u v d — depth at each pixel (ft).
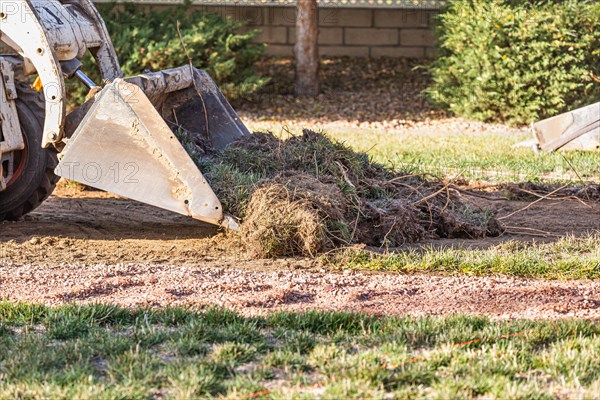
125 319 24.07
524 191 41.81
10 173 34.99
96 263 30.40
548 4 70.69
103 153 31.40
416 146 58.80
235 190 32.12
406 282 27.91
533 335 22.49
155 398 19.24
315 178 33.63
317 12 81.15
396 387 19.66
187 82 37.52
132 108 31.07
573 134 53.98
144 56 71.10
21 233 34.83
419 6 92.32
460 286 27.43
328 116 74.49
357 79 86.89
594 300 26.22
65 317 23.68
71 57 34.19
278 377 20.38
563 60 69.26
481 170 49.83
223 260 31.09
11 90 33.94
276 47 92.99
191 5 85.10
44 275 28.27
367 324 23.77
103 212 39.29
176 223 37.24
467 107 72.69
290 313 24.03
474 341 22.13
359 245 31.55
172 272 28.71
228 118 38.47
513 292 26.73
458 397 18.81
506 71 70.03
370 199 35.17
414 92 82.94
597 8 70.23
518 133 67.10
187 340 22.18
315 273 29.27
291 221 31.19
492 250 31.60
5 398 18.93
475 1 72.64
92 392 19.07
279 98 80.38
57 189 44.45
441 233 35.19
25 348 21.67
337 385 19.27
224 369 20.56
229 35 75.15
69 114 32.89
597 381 19.69
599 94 70.64
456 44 73.51
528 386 19.29
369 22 93.09
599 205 41.04
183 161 31.22
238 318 23.94
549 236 35.24
